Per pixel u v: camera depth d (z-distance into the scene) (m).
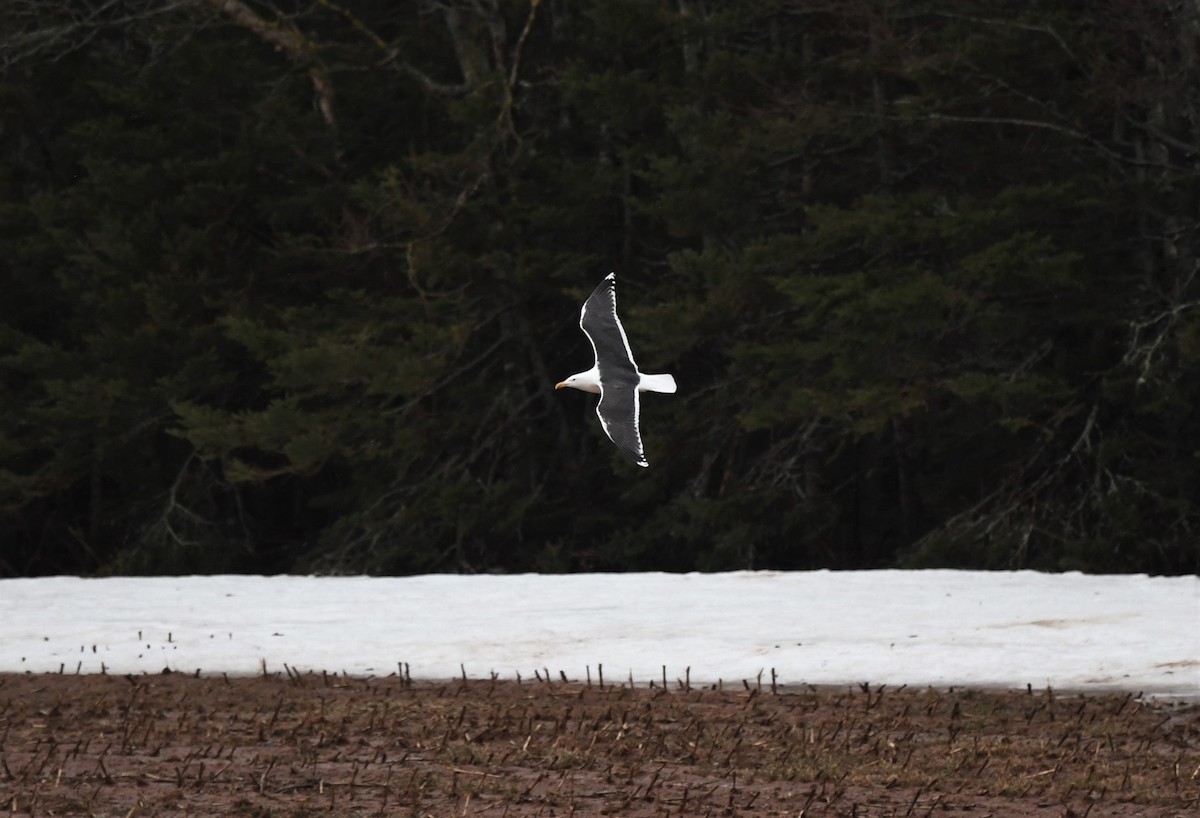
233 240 32.53
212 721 11.34
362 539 31.89
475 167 30.58
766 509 30.48
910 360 26.89
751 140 28.59
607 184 31.67
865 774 9.73
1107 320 26.27
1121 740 10.56
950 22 28.02
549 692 12.23
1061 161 28.06
